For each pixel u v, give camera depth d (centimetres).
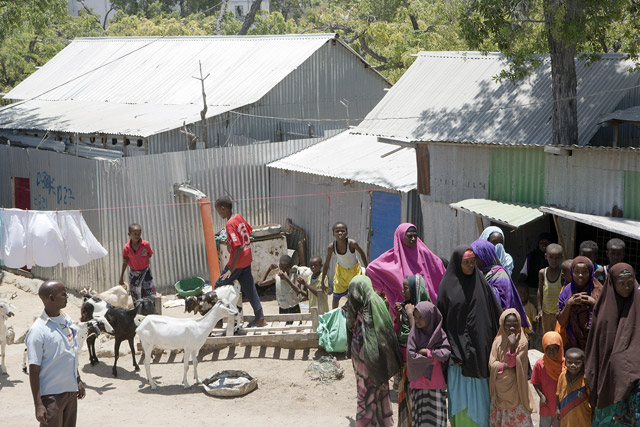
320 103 1897
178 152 1402
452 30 2289
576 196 958
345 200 1388
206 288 1369
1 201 1612
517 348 573
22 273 1527
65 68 2269
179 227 1405
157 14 5866
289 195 1514
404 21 3231
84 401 798
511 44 1200
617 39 1441
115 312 891
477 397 592
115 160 1340
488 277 641
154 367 925
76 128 1591
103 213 1351
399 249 708
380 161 1421
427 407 598
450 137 1269
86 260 1122
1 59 3253
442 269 711
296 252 1480
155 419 734
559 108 1116
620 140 1172
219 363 923
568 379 574
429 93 1448
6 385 851
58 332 552
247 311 1260
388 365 623
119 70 2125
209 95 1770
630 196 891
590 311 638
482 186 1092
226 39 2092
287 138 1770
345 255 935
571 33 1051
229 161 1478
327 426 711
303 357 936
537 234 1119
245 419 733
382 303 631
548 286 802
